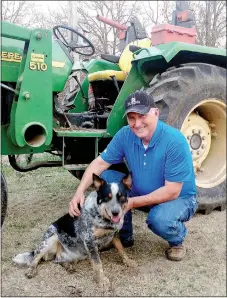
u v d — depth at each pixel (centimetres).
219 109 393
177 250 289
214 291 249
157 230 281
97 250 261
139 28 486
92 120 386
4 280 257
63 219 282
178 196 288
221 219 374
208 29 872
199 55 390
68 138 349
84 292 246
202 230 343
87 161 360
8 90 309
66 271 271
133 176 294
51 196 443
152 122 270
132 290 249
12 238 319
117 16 991
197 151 389
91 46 381
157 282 259
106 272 270
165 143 274
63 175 541
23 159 487
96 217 255
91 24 988
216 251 304
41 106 302
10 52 306
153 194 276
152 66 368
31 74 296
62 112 359
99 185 257
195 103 360
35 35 294
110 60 457
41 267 274
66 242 275
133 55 357
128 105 268
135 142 283
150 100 269
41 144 306
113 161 299
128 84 355
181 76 355
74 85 500
